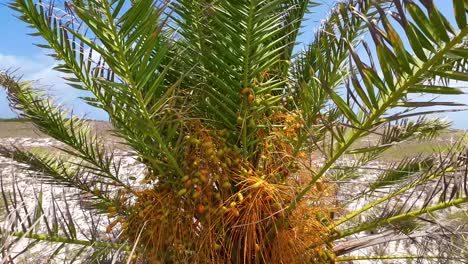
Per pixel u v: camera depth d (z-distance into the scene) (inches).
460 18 69.0
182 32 115.0
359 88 82.6
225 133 114.8
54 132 135.7
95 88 104.7
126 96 93.8
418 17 72.3
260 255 114.4
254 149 122.2
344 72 109.3
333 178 166.1
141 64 87.5
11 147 152.0
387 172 154.0
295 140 119.4
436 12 68.9
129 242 116.4
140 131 107.0
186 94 113.7
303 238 119.0
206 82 115.8
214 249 110.5
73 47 99.7
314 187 127.0
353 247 128.4
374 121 87.0
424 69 75.6
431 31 72.6
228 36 111.3
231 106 115.2
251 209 113.4
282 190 116.3
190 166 111.2
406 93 79.7
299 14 134.6
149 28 87.4
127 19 83.1
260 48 112.8
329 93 86.8
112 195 151.6
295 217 117.6
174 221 110.6
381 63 77.4
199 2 106.9
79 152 141.0
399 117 80.4
